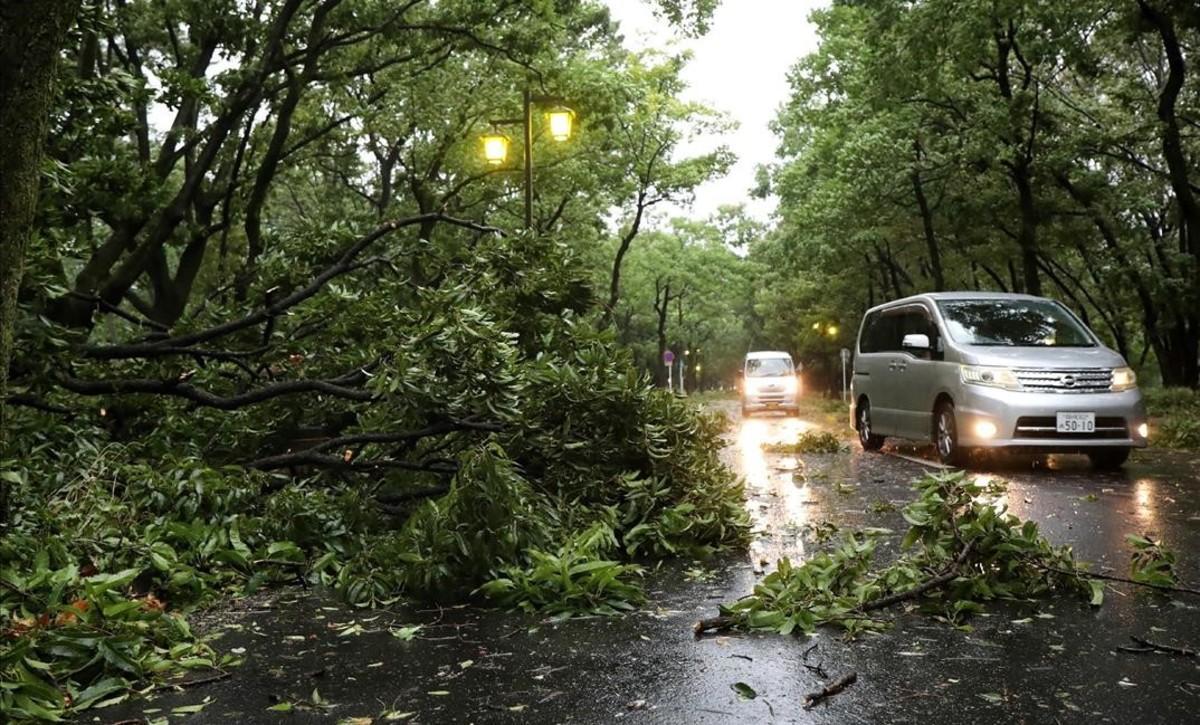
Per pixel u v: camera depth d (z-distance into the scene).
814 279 45.78
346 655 4.21
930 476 5.29
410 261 9.52
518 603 5.03
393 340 7.00
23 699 3.39
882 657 4.02
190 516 5.95
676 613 4.89
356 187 29.34
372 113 20.56
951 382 11.44
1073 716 3.30
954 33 20.33
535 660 4.07
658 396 7.07
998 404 10.75
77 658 3.89
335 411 8.09
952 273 35.00
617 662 4.01
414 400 6.37
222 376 8.50
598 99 21.28
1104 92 25.77
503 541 5.25
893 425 13.57
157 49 19.22
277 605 5.23
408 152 24.77
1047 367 10.79
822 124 28.11
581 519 6.36
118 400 8.02
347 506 6.32
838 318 48.41
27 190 3.35
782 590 4.73
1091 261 30.77
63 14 3.29
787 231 38.31
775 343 71.88
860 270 40.44
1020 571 5.12
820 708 3.41
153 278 17.66
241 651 4.30
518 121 18.33
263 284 8.59
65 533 5.22
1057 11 20.44
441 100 22.12
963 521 5.24
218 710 3.52
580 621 4.75
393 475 7.20
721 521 6.63
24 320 6.38
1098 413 10.59
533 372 6.73
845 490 9.55
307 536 6.13
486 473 5.31
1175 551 6.22
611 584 5.05
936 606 4.71
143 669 3.91
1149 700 3.45
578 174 27.72
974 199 24.86
